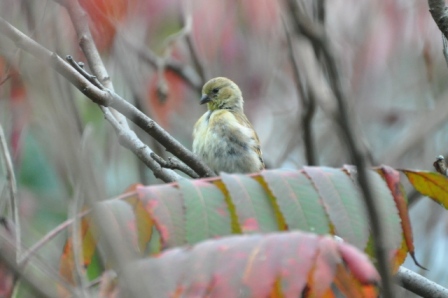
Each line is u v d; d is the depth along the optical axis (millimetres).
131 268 4285
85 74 9203
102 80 10039
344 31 16781
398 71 18031
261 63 16781
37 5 7809
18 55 7383
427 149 17688
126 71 13859
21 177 14570
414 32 16703
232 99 15641
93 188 4520
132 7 14195
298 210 6270
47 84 4781
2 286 6227
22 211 14039
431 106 18344
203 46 15945
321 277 4965
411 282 8820
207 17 15844
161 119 15039
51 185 14766
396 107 18484
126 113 9180
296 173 6469
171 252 5184
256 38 16453
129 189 7645
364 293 5375
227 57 16422
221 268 5031
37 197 14594
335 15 16781
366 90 17844
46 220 14531
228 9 15930
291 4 4492
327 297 5543
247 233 6168
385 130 18672
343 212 6316
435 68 17750
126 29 13891
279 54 16688
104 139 13922
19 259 5246
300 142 17906
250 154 13773
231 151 13766
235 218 6371
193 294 4977
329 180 6430
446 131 19000
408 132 17953
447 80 18109
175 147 9406
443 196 7152
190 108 16828
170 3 14758
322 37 4402
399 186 6801
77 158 4574
